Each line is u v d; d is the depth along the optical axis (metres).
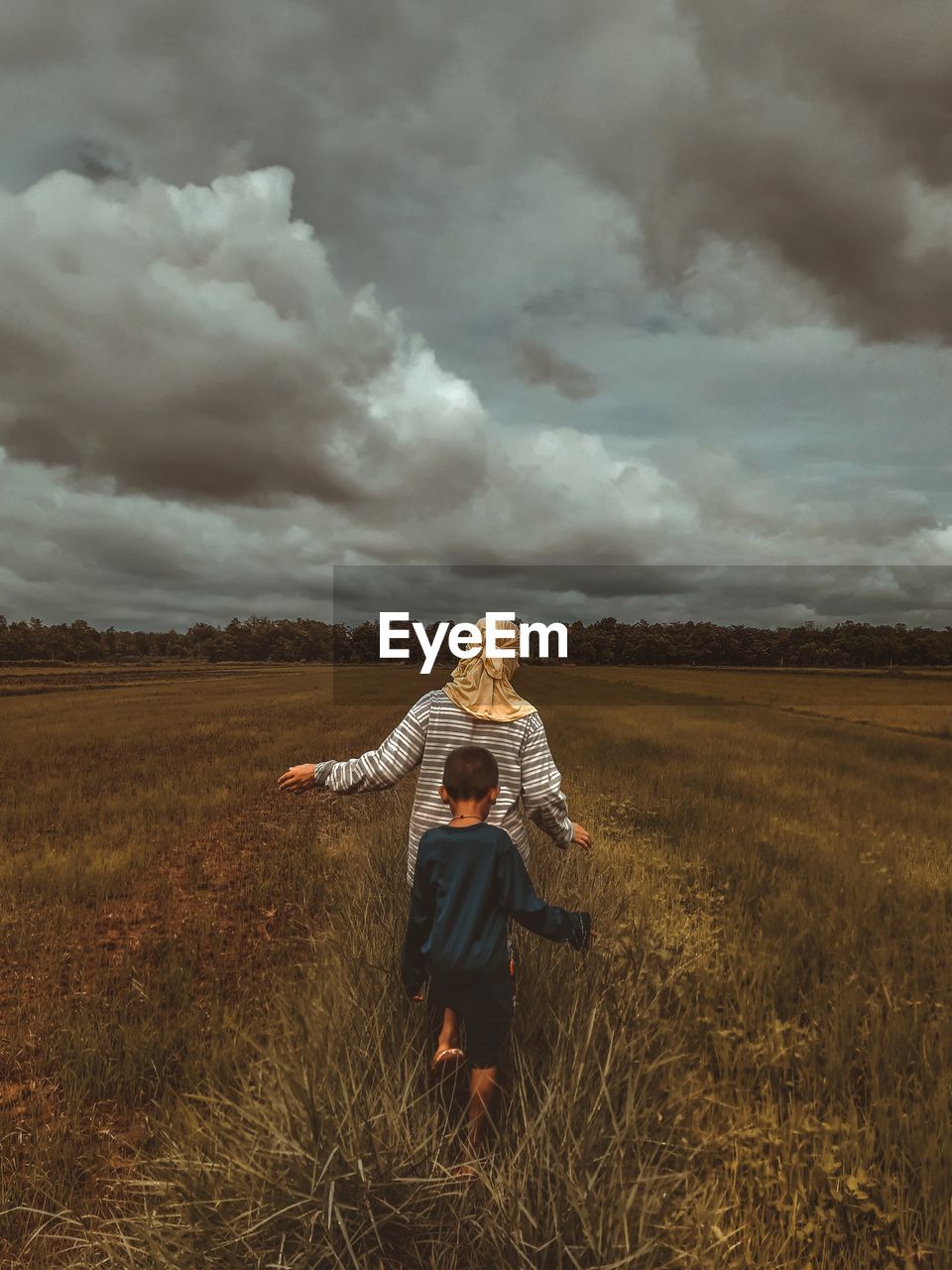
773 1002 3.69
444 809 3.16
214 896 6.36
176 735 21.95
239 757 16.30
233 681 80.25
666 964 3.69
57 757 16.88
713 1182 2.33
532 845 5.39
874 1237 2.31
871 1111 2.88
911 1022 3.50
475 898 2.66
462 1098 2.80
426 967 2.74
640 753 16.64
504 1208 2.04
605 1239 1.94
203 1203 2.04
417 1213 2.08
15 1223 2.51
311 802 11.01
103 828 9.05
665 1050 2.96
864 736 23.80
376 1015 2.78
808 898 5.69
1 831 8.98
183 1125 2.75
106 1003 4.04
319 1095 2.29
